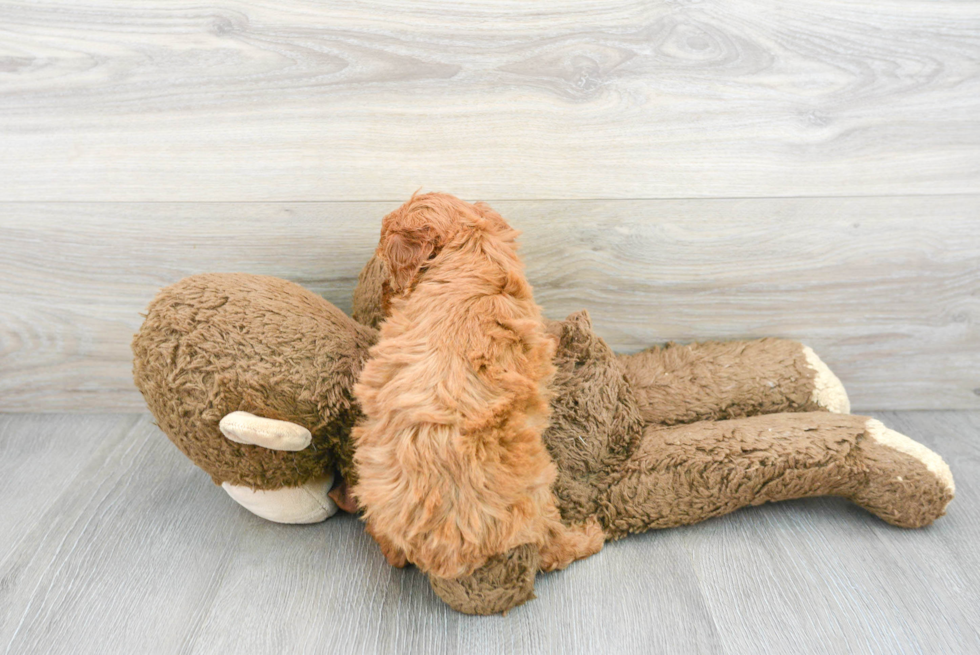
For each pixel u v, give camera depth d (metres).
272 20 0.99
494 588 0.82
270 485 0.92
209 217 1.11
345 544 0.97
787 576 0.90
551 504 0.90
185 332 0.85
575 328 1.02
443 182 1.09
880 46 1.01
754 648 0.80
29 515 1.02
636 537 0.98
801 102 1.04
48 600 0.87
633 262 1.15
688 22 1.00
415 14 0.99
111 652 0.80
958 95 1.04
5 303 1.18
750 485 0.94
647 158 1.08
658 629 0.82
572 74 1.02
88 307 1.19
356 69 1.02
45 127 1.05
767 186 1.10
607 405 1.00
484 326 0.75
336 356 0.89
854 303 1.19
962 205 1.10
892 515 0.95
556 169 1.08
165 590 0.89
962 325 1.20
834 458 0.93
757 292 1.18
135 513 1.03
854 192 1.10
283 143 1.06
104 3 0.98
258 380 0.84
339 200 1.10
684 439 0.98
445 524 0.74
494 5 0.98
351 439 0.90
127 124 1.05
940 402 1.26
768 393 1.10
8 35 1.00
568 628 0.83
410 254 0.80
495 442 0.74
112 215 1.11
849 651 0.79
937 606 0.85
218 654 0.79
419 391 0.73
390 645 0.81
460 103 1.04
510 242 0.86
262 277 0.97
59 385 1.26
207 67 1.02
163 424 0.90
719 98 1.04
